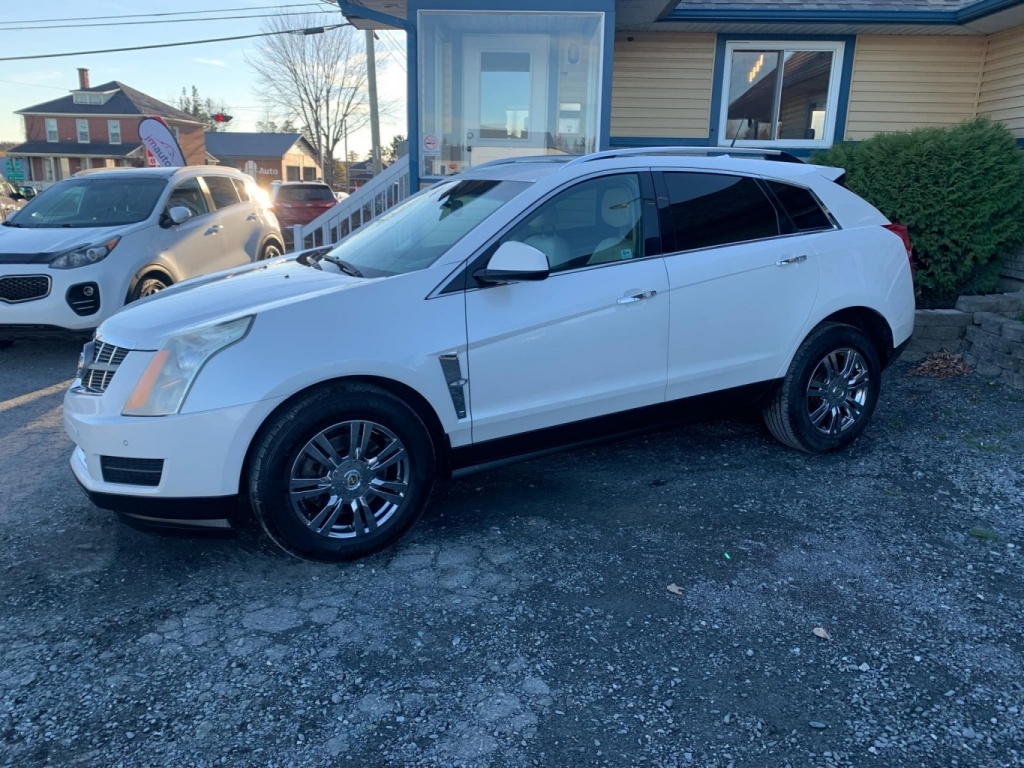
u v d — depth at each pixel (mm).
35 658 3029
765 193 4703
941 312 7086
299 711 2750
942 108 10047
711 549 3844
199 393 3342
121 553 3844
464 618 3287
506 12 8273
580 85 9141
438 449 3908
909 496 4430
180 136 60438
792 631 3188
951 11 9062
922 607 3354
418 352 3674
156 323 3594
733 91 10133
